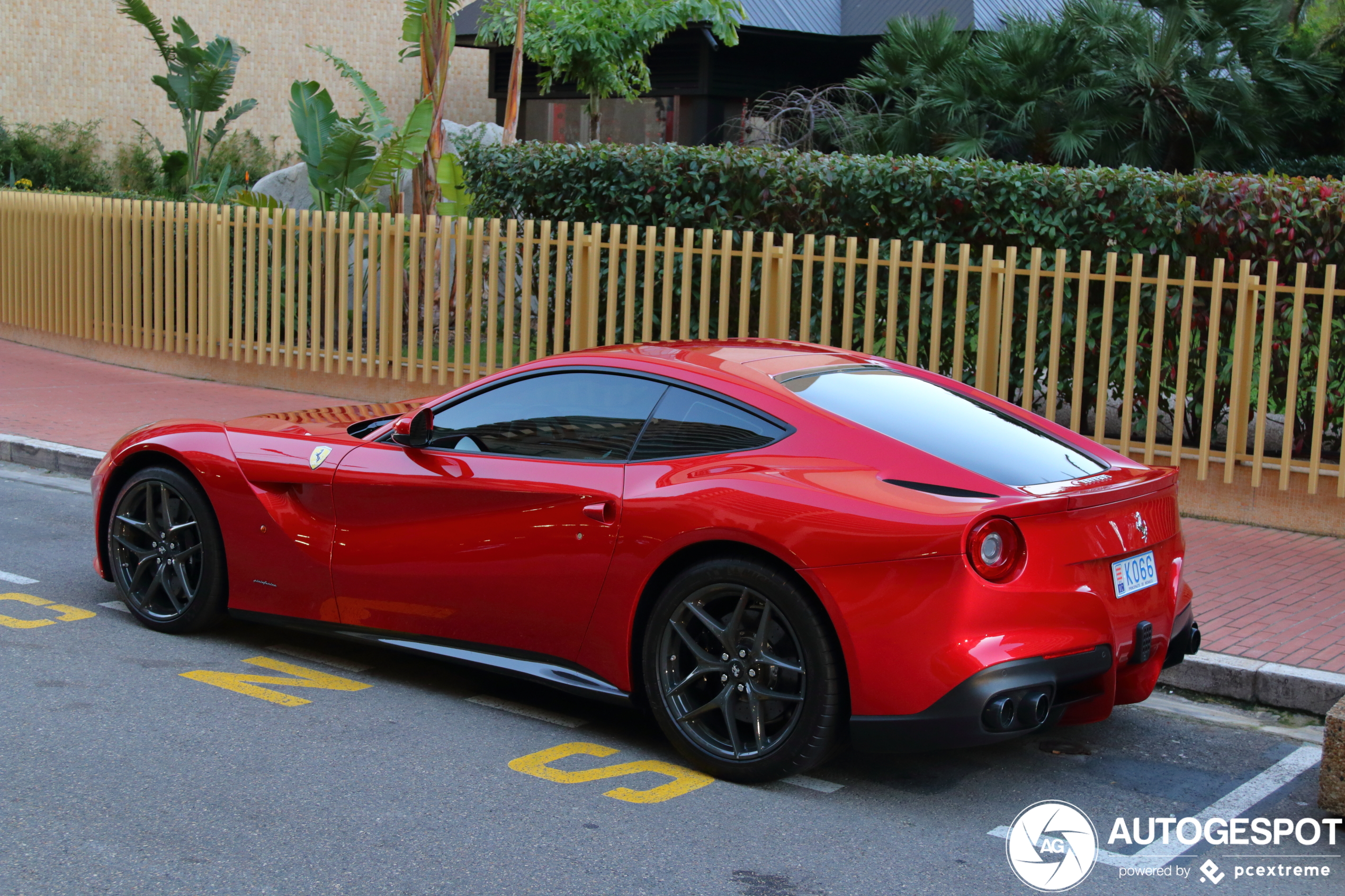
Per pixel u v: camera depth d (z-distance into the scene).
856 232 9.61
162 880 3.36
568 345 11.05
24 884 3.31
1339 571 7.07
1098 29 13.97
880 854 3.72
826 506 3.97
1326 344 7.64
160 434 5.59
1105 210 8.64
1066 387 8.91
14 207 15.36
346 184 14.47
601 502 4.39
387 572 4.92
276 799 3.92
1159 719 5.11
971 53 14.48
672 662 4.29
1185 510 8.38
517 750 4.45
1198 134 14.20
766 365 4.68
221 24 28.16
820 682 3.97
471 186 11.86
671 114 19.64
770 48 19.61
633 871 3.54
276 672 5.20
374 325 11.98
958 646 3.77
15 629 5.56
